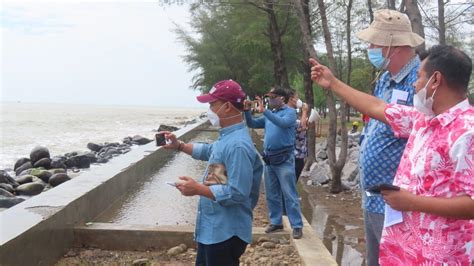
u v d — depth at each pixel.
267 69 29.80
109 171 9.79
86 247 6.29
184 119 75.62
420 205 2.42
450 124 2.48
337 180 10.82
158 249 6.27
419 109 2.62
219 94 3.60
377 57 3.59
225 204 3.47
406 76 3.53
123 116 88.38
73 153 17.66
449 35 14.44
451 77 2.52
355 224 8.10
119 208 8.68
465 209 2.34
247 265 5.55
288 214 6.16
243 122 3.71
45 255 5.41
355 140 18.11
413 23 7.20
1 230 4.93
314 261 5.22
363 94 3.34
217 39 34.47
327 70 3.41
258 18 19.94
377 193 2.57
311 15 16.20
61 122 53.25
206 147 4.14
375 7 16.20
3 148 22.91
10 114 77.50
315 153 15.23
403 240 2.64
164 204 9.15
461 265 2.48
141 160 12.02
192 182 3.43
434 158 2.50
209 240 3.59
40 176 12.48
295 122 6.17
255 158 3.68
